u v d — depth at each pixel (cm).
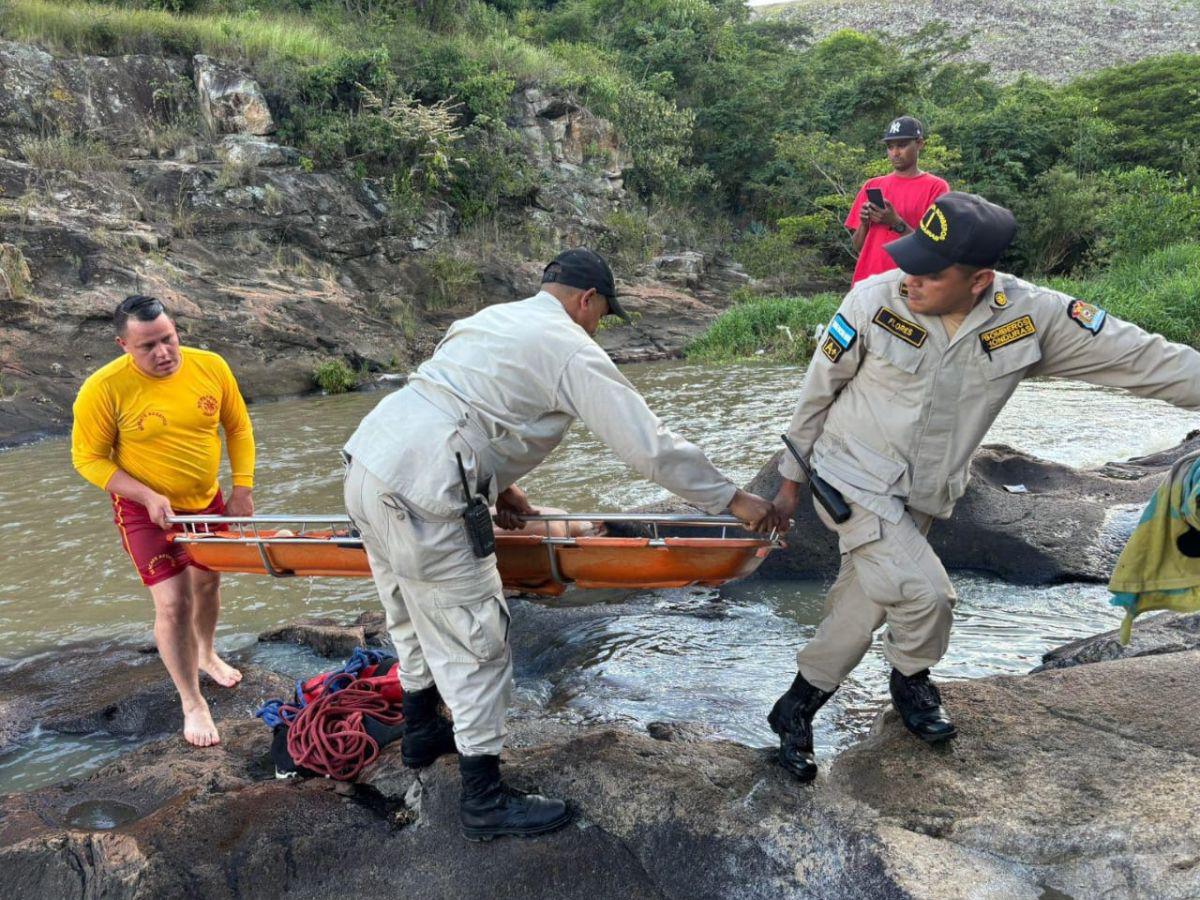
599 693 432
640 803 298
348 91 2245
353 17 2703
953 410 275
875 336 275
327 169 2092
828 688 312
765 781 309
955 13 8312
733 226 3212
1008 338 268
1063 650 429
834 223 2981
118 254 1609
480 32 2997
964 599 527
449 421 274
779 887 267
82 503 859
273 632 524
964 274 256
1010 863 270
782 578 574
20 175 1644
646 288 2427
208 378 400
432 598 280
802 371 1570
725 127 3331
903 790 301
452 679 284
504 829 287
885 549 282
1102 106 3872
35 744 428
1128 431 975
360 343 1769
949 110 3406
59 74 1880
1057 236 2939
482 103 2466
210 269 1744
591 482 822
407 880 285
